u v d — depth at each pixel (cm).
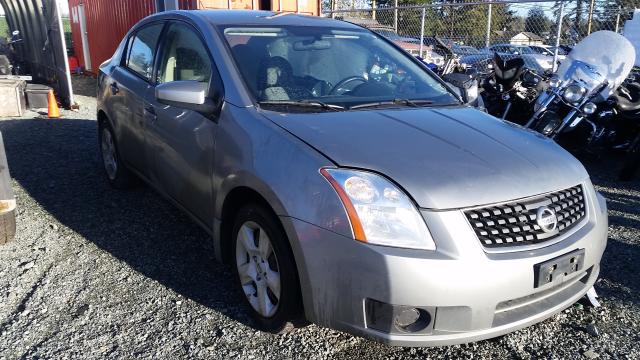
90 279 350
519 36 1409
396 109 330
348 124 289
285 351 279
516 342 294
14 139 730
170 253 389
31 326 296
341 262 233
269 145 274
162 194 407
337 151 256
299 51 363
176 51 394
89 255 384
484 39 1388
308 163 253
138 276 354
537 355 283
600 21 1116
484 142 284
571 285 274
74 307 316
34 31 1209
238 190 295
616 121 689
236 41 352
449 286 225
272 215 268
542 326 310
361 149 259
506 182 251
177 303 322
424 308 227
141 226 437
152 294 331
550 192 260
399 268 223
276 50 355
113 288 339
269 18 395
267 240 276
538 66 1230
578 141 666
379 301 229
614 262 395
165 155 380
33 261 372
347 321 239
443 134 288
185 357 272
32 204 482
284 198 253
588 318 318
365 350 282
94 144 714
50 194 510
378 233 230
